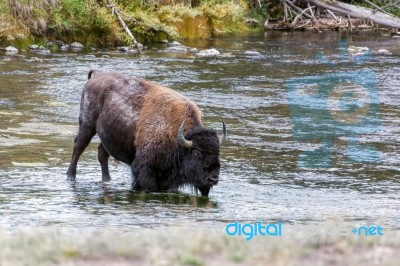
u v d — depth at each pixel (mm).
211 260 18141
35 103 55688
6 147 42906
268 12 114812
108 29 85375
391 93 63406
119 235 20938
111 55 79062
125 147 35562
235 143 46062
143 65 73500
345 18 115812
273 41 96500
